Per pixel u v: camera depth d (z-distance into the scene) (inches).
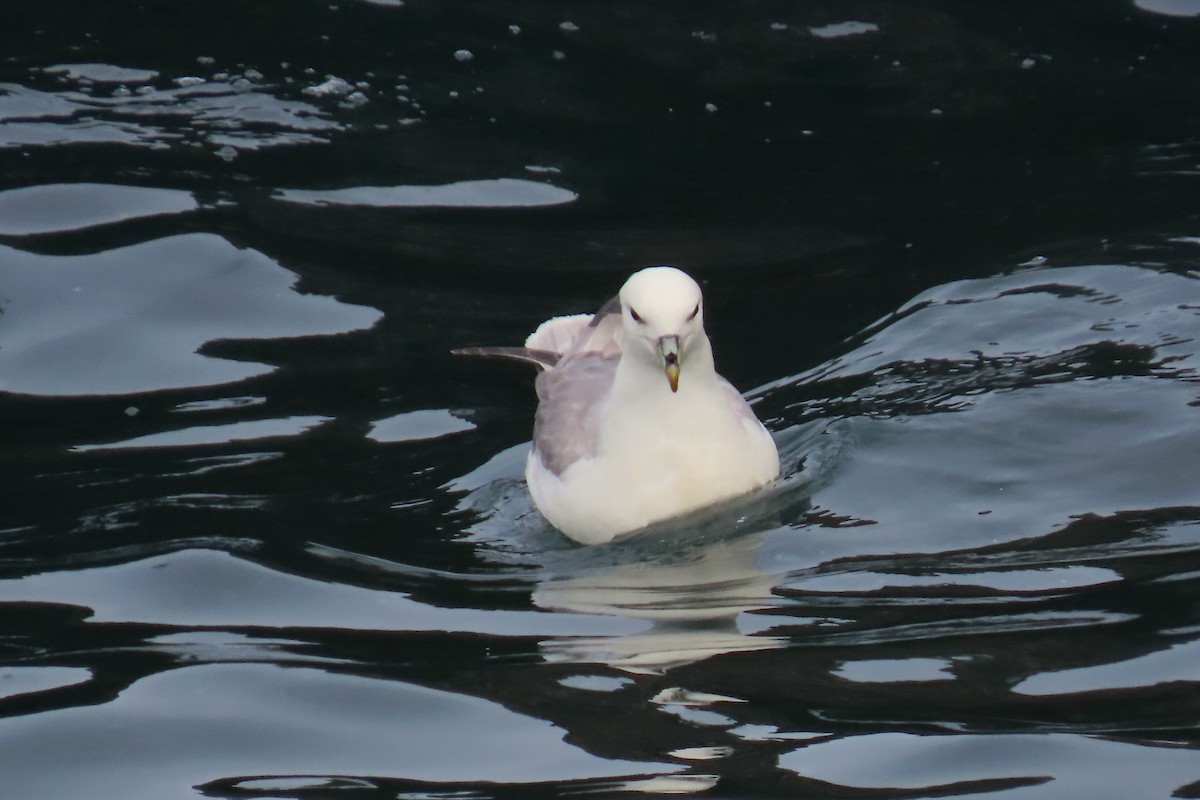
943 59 690.8
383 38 717.3
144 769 331.9
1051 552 398.3
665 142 644.7
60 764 334.6
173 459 469.7
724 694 343.6
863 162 625.6
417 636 380.5
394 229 593.3
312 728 343.0
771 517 434.0
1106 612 365.7
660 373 428.5
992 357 497.0
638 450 432.5
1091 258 544.7
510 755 327.3
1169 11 715.4
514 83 684.1
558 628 380.8
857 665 351.6
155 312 545.0
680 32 717.3
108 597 399.9
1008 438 454.6
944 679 343.3
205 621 388.5
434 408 498.0
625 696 346.3
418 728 340.2
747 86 679.1
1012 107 655.1
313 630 383.2
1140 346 491.5
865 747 319.6
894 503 432.8
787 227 587.8
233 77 689.0
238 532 429.4
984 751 316.2
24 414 494.6
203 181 619.2
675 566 413.4
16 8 743.7
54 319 540.7
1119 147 621.6
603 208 605.3
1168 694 331.3
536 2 743.7
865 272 555.8
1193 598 367.9
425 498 452.4
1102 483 429.4
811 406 483.5
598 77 687.1
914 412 472.4
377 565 416.5
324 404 498.9
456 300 551.2
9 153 633.0
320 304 550.3
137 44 711.7
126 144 642.8
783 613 380.5
